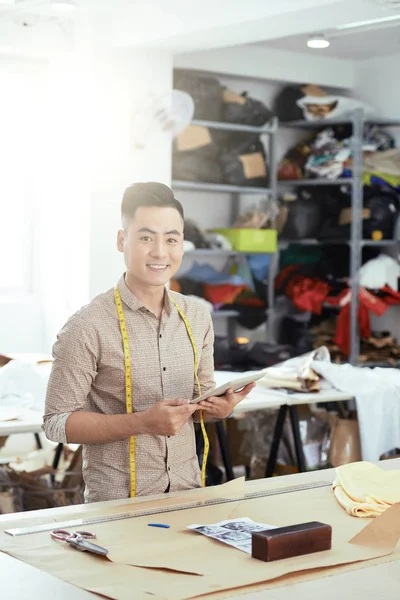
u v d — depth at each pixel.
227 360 6.52
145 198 2.40
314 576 1.74
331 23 5.10
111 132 6.24
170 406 2.33
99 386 2.48
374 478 2.36
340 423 4.68
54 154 6.64
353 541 1.94
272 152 7.60
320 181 7.61
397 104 7.84
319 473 2.58
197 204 7.66
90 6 5.96
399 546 1.93
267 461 4.88
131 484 2.43
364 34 6.94
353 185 7.46
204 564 1.78
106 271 6.31
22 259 6.88
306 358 4.80
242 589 1.66
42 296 6.88
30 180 6.81
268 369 4.79
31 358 4.83
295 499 2.28
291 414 4.51
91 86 6.16
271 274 7.63
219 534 1.96
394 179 7.75
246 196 7.88
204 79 7.11
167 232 2.41
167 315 2.52
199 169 7.09
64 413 2.39
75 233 6.41
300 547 1.85
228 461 4.45
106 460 2.44
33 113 6.75
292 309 8.12
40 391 4.23
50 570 1.74
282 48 7.63
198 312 2.61
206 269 7.30
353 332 7.50
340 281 7.66
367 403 4.56
